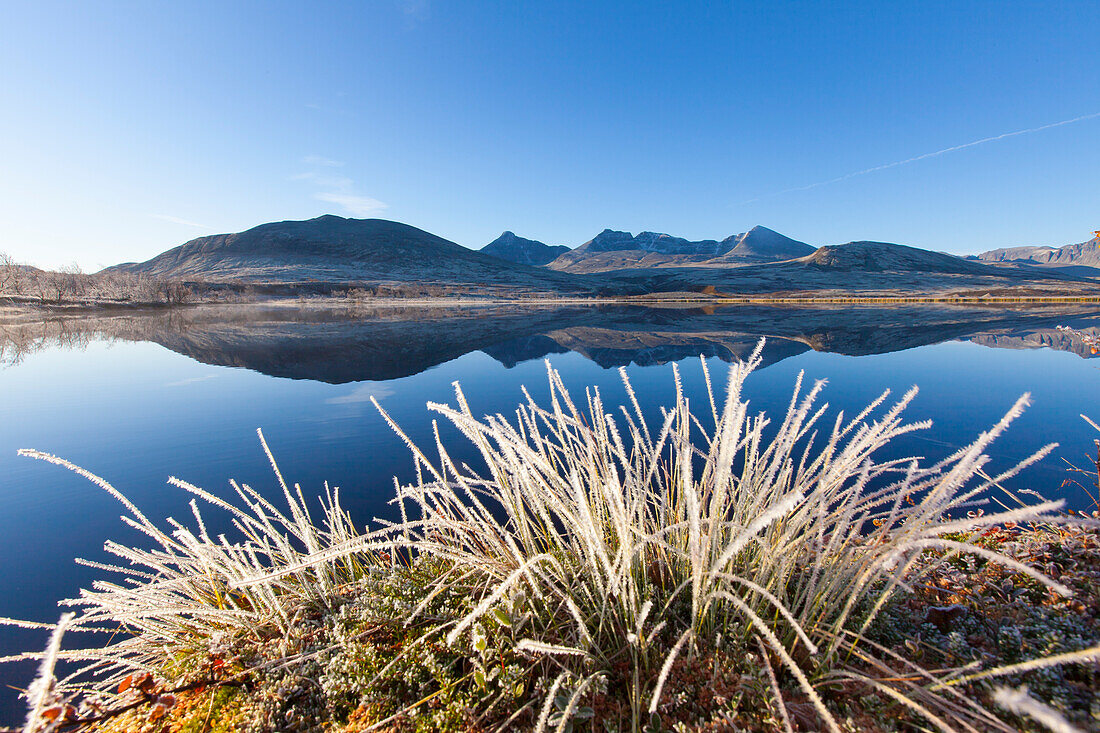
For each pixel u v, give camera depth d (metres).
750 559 2.02
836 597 1.76
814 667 1.62
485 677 1.66
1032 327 21.98
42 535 4.39
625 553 1.71
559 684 1.57
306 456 6.30
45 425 8.09
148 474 5.84
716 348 17.84
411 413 8.51
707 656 1.68
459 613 1.99
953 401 8.07
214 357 17.08
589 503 2.16
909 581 1.73
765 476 2.14
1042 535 2.24
